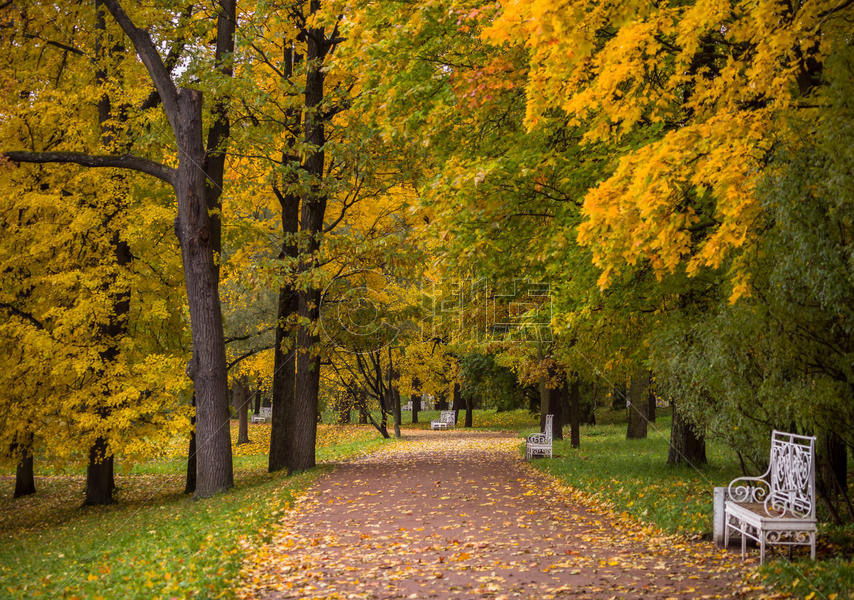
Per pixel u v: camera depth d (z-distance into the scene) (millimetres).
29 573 7637
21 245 14469
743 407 7266
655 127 9250
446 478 14023
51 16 15297
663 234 6504
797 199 5770
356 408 46344
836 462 7465
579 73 7168
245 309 28672
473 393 36094
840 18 6176
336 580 6188
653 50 6668
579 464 15453
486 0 8977
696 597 5219
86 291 14086
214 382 14148
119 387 13992
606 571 6203
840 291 5641
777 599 5000
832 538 6609
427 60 11008
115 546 8453
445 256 11102
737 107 6766
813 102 6617
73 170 15102
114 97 15039
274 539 8156
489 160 10242
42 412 13633
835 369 6500
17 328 13695
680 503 9117
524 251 12211
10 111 14227
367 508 10305
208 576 6105
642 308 11523
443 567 6539
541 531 8328
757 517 6051
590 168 10039
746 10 6641
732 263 7273
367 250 15742
